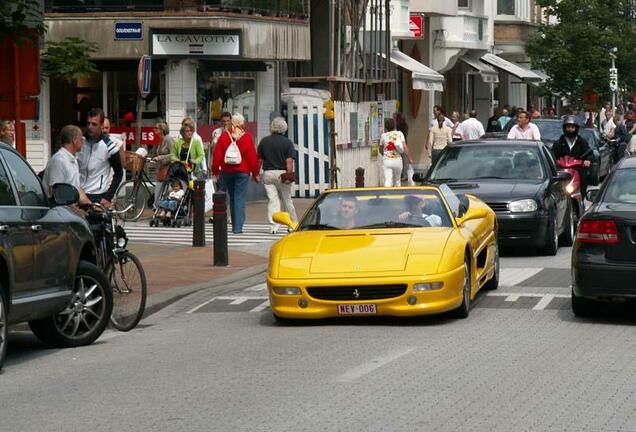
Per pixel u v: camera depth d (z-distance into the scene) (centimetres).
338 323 1717
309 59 4378
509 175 2670
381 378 1296
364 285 1652
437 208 1830
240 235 3077
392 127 3844
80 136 1825
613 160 5553
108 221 1759
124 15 3859
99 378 1354
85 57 2586
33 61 1838
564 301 1914
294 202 4162
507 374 1315
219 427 1083
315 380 1292
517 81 7900
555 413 1123
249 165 3092
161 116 3959
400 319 1739
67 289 1564
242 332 1669
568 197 2808
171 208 3319
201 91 4034
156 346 1579
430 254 1683
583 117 6328
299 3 4328
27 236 1466
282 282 1678
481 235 1906
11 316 1438
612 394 1209
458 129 4644
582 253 1672
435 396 1201
